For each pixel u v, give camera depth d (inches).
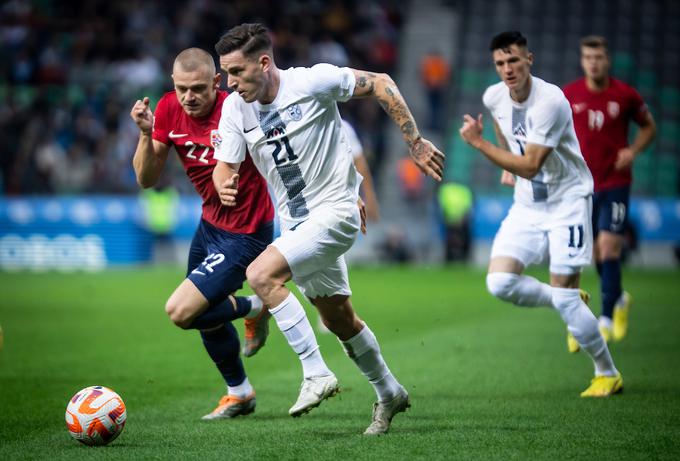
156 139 846.5
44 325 1588.3
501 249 968.3
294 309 728.3
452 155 3580.2
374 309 1813.5
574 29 4072.3
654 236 2913.4
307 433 770.2
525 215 968.3
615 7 4119.1
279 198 768.3
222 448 711.7
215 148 789.2
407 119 743.1
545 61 3981.3
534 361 1175.0
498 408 872.3
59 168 3368.6
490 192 3474.4
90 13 3946.9
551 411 853.2
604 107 1199.6
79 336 1451.8
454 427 784.3
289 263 729.6
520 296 962.1
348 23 3863.2
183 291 808.9
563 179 943.0
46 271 2972.4
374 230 3277.6
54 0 3991.1
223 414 850.1
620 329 1312.7
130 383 1045.2
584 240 939.3
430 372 1098.7
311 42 3818.9
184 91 802.8
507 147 986.7
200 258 868.0
